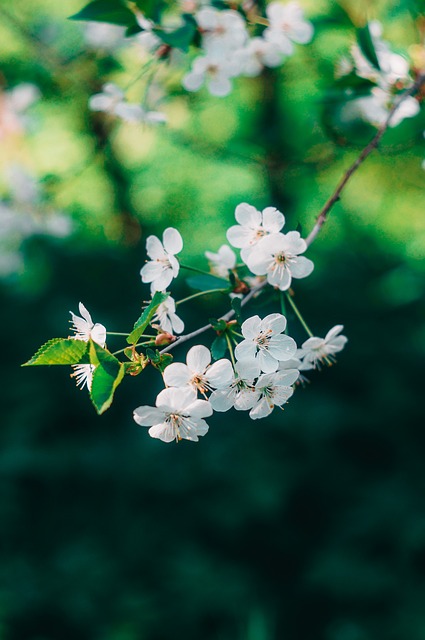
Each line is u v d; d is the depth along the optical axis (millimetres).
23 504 4992
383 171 5109
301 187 6090
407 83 1834
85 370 1350
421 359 5777
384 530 4695
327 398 5680
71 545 4695
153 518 4887
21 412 5547
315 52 2953
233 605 4234
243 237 1327
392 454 5367
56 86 3254
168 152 7645
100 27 2965
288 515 4996
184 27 1635
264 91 5828
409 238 6961
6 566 4445
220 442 5398
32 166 3918
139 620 4039
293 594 4520
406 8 1989
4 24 4539
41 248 3889
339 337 1388
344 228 7312
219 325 1221
